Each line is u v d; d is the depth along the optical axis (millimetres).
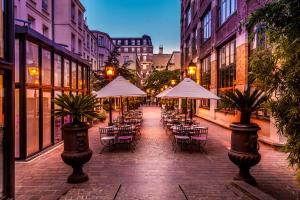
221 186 5188
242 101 5332
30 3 15008
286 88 3051
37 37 7773
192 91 8961
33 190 5039
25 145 7195
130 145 9414
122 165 6824
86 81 14266
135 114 16891
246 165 5254
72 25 21469
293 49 2857
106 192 4840
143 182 5484
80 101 5539
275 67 3160
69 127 5371
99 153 8242
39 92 8195
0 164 4367
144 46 88750
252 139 5172
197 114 22422
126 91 9906
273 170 6289
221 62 16328
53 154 8016
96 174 6047
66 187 5176
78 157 5305
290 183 5383
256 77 3408
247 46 11609
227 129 13984
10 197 4371
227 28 14469
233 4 13594
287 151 3230
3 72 4332
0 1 4332
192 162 7129
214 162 7129
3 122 4406
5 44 4359
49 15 17969
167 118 14898
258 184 5332
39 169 6406
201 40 22062
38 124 8211
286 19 2871
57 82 9922
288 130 3094
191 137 8664
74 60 11875
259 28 3479
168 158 7586
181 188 5070
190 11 27797
